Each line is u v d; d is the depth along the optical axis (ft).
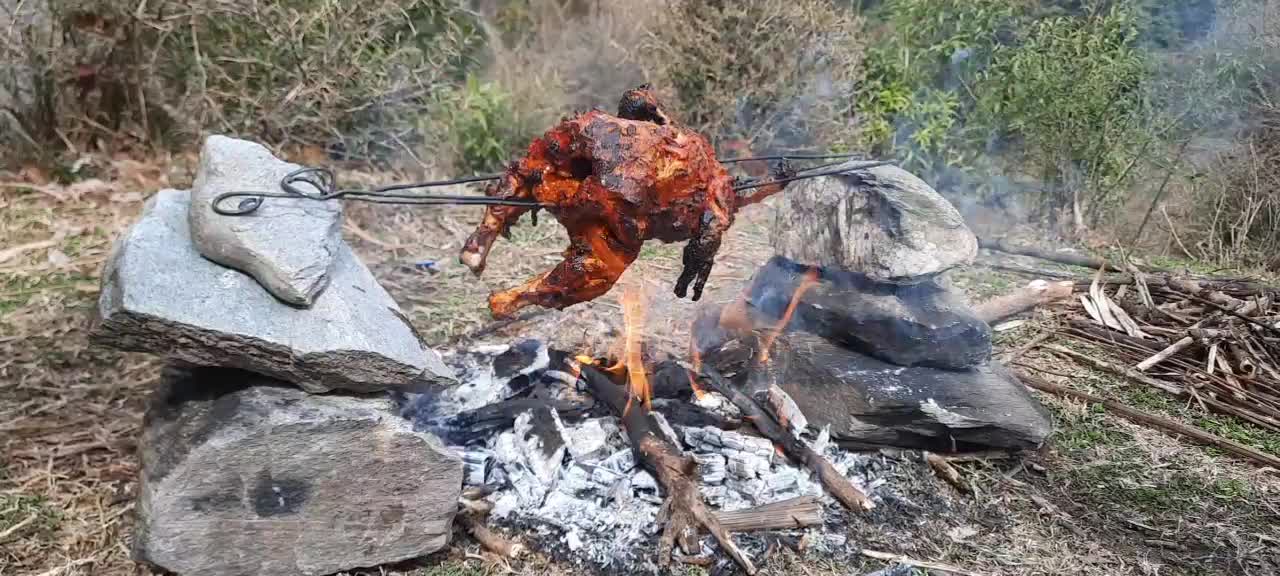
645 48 27.66
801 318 14.87
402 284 19.86
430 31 27.45
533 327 17.94
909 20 30.01
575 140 10.98
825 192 14.71
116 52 24.76
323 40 23.90
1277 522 12.96
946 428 13.34
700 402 13.99
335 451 10.06
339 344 9.88
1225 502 13.39
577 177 11.37
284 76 24.11
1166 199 27.40
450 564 11.19
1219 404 16.21
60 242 21.08
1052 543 12.16
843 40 27.76
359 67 24.02
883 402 13.28
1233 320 18.90
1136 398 16.61
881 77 29.32
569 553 11.31
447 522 10.90
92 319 9.93
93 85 25.31
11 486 12.23
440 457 10.57
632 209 10.64
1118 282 20.95
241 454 9.73
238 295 9.87
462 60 29.30
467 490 12.10
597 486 12.25
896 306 14.06
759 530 11.70
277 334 9.68
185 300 9.55
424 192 24.57
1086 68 25.67
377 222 23.25
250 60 23.40
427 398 13.61
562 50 31.81
